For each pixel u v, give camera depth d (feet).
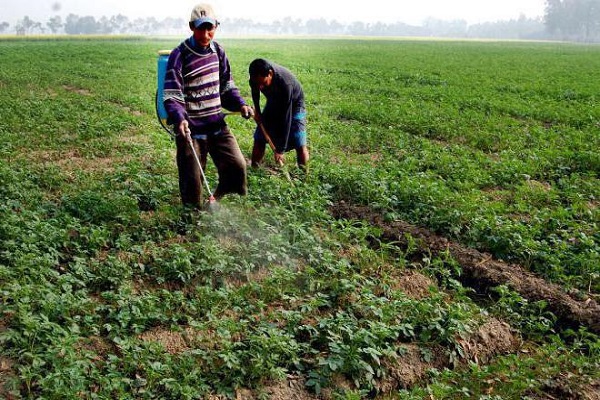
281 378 16.06
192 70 23.50
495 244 23.61
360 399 15.85
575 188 30.96
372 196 28.60
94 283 19.99
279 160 29.22
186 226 23.95
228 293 19.49
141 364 15.96
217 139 24.86
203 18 22.68
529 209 28.14
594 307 20.01
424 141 40.16
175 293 19.04
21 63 110.01
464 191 30.22
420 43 336.29
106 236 22.81
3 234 22.24
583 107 57.21
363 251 22.56
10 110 49.73
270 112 29.63
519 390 16.02
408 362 17.25
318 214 25.40
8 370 15.75
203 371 16.20
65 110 50.62
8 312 17.54
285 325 18.28
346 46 248.93
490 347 18.33
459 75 95.86
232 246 22.29
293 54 155.84
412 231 25.08
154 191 27.40
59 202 27.40
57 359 15.53
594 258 22.33
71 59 123.03
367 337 16.80
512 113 55.67
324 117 49.73
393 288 20.76
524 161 36.32
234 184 25.52
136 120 46.70
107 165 34.40
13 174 29.63
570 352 17.75
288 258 21.57
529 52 214.48
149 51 159.43
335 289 19.97
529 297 20.57
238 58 129.49
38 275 19.47
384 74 95.09
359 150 39.65
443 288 20.98
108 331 17.67
